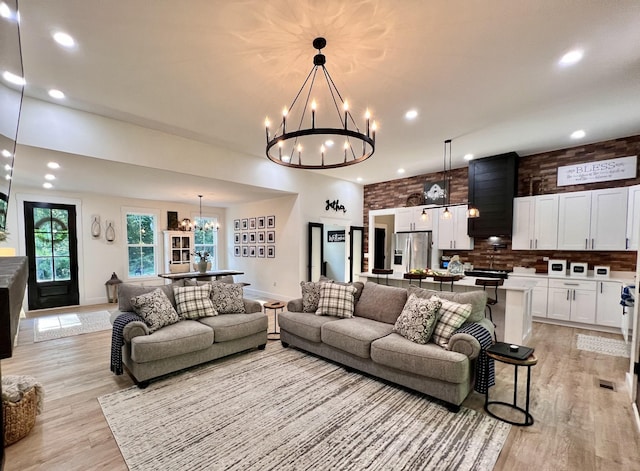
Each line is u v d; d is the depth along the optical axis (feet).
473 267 19.97
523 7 6.49
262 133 14.26
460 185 20.80
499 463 6.30
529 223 17.37
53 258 19.90
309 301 13.05
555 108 11.53
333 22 6.98
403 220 23.00
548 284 16.53
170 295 12.05
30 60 8.43
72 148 11.60
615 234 14.96
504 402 8.60
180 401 8.59
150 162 13.74
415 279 14.46
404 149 16.74
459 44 7.77
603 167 15.61
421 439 7.04
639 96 10.54
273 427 7.45
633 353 8.80
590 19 6.82
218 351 11.14
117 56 8.30
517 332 12.16
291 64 8.70
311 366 11.03
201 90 10.20
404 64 8.67
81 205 20.94
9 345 2.65
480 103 11.09
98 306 20.51
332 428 7.42
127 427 7.43
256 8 6.57
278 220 23.20
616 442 6.95
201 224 27.04
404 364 8.77
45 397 8.82
